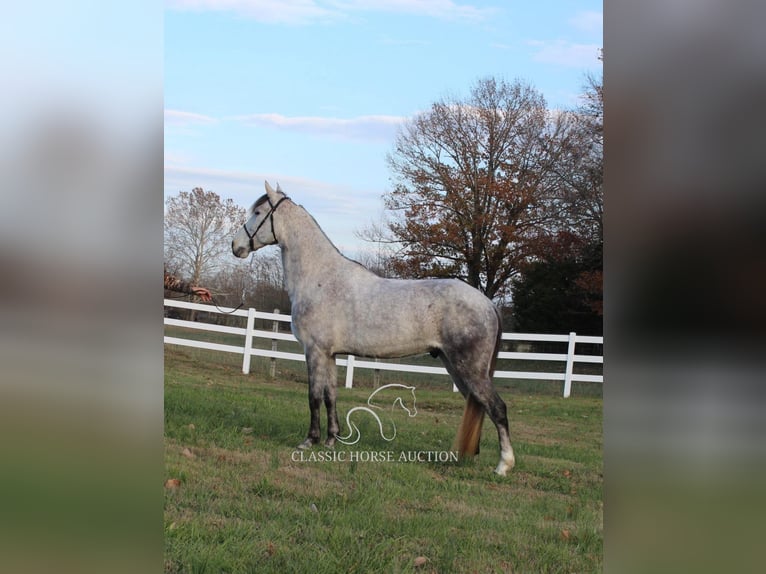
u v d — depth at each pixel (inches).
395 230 396.5
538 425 306.7
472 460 234.7
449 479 219.3
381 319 231.1
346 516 181.2
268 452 231.8
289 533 169.6
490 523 184.4
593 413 334.3
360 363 347.9
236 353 398.9
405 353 233.1
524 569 160.2
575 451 259.8
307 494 196.4
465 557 163.5
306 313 237.5
